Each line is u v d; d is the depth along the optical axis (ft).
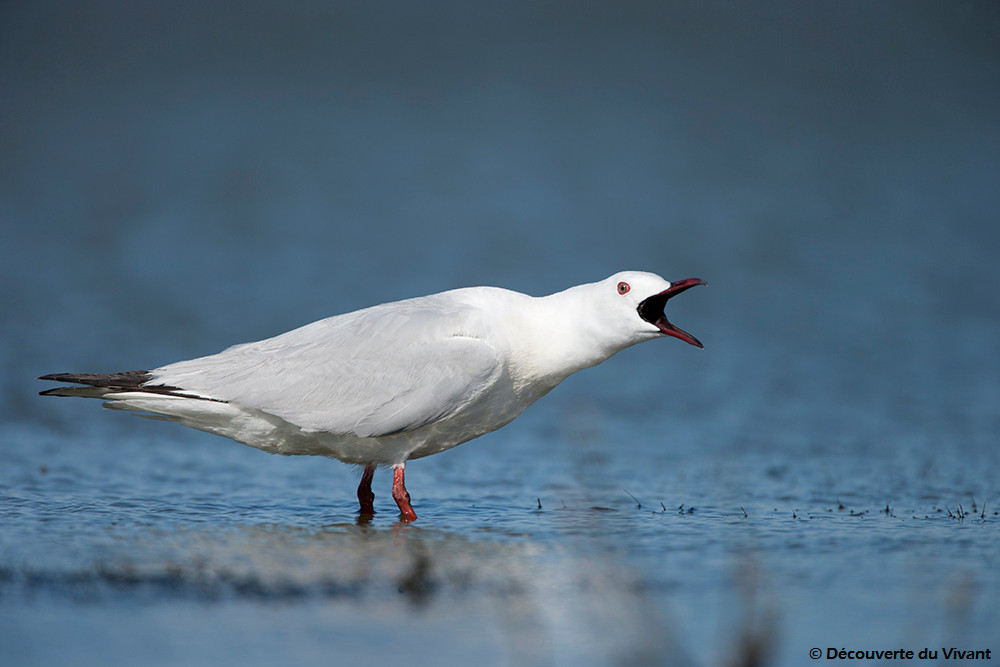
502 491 42.65
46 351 65.62
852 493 42.22
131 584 29.48
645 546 34.32
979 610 28.68
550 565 32.32
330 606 28.37
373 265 90.22
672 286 38.52
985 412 57.41
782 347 70.95
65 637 25.82
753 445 51.06
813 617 28.19
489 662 25.30
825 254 95.81
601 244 97.71
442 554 33.35
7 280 82.79
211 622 27.04
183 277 85.66
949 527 36.76
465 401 38.52
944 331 74.74
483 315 39.27
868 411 57.67
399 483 39.17
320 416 38.32
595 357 39.68
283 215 107.45
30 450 47.73
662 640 26.58
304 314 76.54
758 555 33.22
